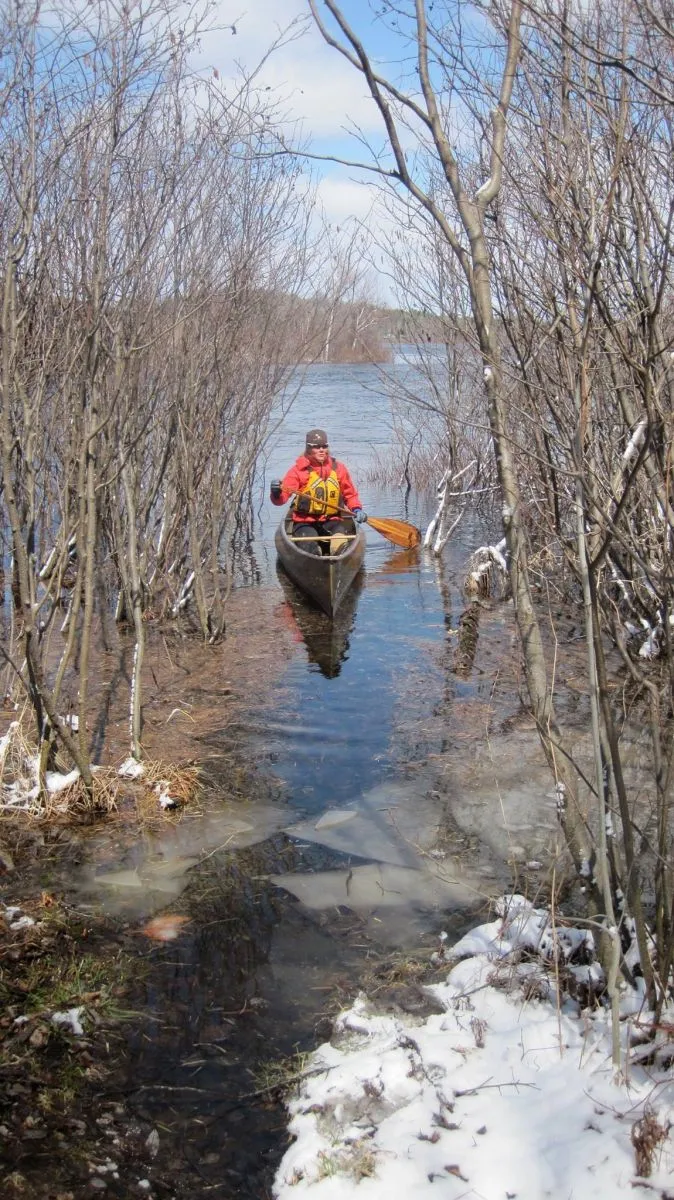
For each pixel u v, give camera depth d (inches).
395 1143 108.5
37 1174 110.3
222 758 228.4
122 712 256.4
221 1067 127.7
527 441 157.4
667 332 123.0
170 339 291.1
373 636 329.1
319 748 233.8
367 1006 134.9
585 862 123.4
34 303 200.7
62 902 167.9
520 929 143.9
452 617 350.0
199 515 345.7
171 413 310.2
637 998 119.6
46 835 192.7
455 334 343.9
